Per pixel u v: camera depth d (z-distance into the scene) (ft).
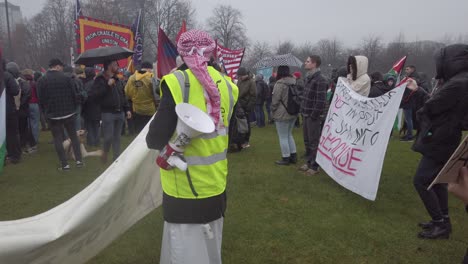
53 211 7.74
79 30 30.25
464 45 11.09
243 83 25.25
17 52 115.14
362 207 15.07
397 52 126.21
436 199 12.21
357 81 17.88
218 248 7.60
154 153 8.71
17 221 7.37
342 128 17.35
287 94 20.68
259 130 36.50
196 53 6.97
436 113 11.30
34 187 17.37
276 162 21.98
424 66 118.93
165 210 7.11
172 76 6.73
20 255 6.90
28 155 24.31
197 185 6.91
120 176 7.68
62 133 20.21
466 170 5.60
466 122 11.12
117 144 20.44
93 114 26.00
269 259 10.98
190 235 7.00
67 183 18.01
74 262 7.95
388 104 14.85
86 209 7.30
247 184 17.94
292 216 14.11
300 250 11.56
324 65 153.28
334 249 11.65
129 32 32.60
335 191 16.96
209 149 7.00
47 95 19.25
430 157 11.69
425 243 12.09
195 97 6.82
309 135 19.81
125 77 32.71
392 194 16.69
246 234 12.55
